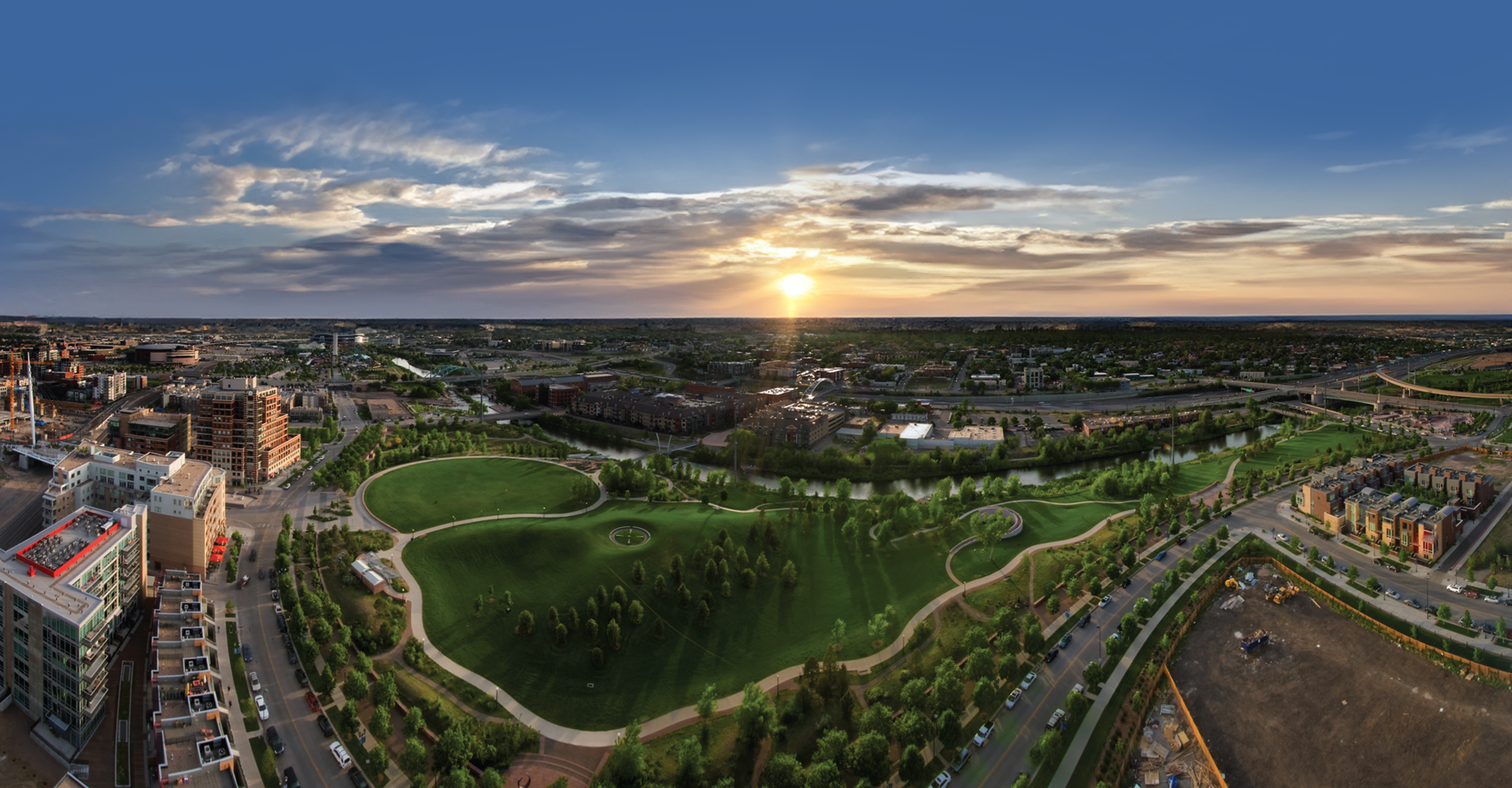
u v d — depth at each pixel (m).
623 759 198.62
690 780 199.62
